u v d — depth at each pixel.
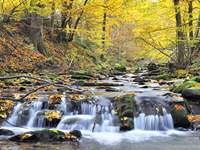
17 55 17.84
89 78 16.41
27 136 6.95
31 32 20.69
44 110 8.84
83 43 29.75
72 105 9.03
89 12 21.25
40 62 18.86
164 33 18.69
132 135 7.95
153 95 9.89
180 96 9.62
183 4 16.78
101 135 7.86
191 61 18.47
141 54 24.91
